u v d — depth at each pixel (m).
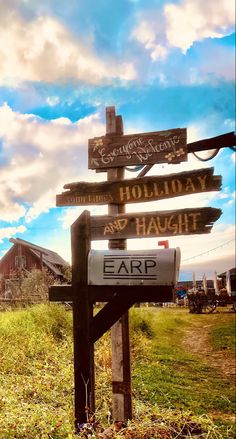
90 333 3.79
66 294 3.87
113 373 4.46
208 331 14.54
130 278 3.68
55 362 6.30
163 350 9.54
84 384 3.67
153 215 4.17
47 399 4.74
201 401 5.84
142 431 3.42
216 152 4.68
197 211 4.04
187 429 3.59
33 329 7.98
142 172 4.71
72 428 3.65
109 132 4.79
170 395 5.90
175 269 3.63
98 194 4.50
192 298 23.88
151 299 3.68
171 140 4.54
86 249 3.84
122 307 3.74
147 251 3.72
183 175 4.19
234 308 23.47
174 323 15.98
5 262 33.53
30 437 3.48
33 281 19.48
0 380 5.12
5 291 24.27
